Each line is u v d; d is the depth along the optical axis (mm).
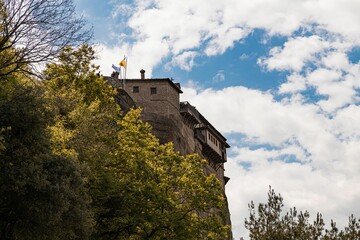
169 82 112375
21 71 31953
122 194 42188
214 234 45781
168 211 44656
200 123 124312
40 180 29844
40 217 30953
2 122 30250
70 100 40781
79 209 33438
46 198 30328
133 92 111750
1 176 29500
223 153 137250
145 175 43875
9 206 30953
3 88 31422
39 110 31203
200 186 46781
